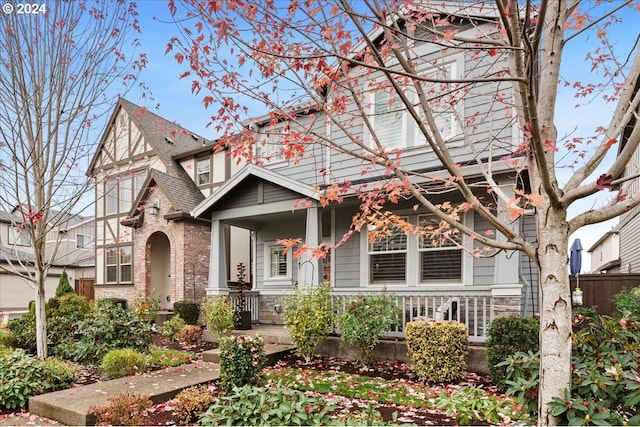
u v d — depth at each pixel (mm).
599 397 2736
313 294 7516
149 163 16266
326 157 9508
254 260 11766
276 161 10500
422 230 5188
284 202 9141
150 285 14414
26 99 6445
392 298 7184
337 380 5883
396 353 7098
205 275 13852
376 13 2775
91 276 24781
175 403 4617
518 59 2637
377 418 3709
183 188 14703
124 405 4258
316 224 8680
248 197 9742
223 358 5414
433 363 5812
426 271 8438
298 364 7082
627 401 2631
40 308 6855
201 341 9438
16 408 5074
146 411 4594
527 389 3086
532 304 7418
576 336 3443
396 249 8797
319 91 4551
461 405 3594
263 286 11438
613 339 3328
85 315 8352
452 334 5855
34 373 5492
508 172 6648
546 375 2842
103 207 17500
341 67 3951
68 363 6984
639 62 3115
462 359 5918
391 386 5562
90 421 4383
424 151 8133
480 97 7562
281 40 3617
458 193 8094
